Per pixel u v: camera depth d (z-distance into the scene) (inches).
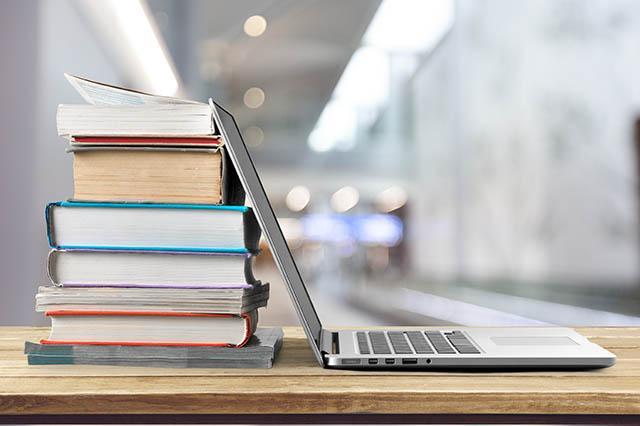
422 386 20.1
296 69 690.2
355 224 802.2
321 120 778.2
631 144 407.2
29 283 99.0
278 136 784.9
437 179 682.8
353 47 683.4
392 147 771.4
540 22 479.2
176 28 269.7
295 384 20.4
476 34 579.5
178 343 23.2
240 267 23.2
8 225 98.6
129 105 23.5
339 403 19.4
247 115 765.3
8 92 99.4
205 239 23.3
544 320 453.4
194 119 23.4
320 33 659.4
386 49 695.1
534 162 490.6
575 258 448.5
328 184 796.6
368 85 738.2
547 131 474.3
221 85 676.1
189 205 23.2
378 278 778.8
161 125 23.5
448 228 657.6
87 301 23.2
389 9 642.2
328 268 816.3
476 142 586.2
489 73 557.6
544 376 21.7
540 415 19.6
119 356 23.2
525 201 502.3
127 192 23.8
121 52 163.2
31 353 23.4
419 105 721.6
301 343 28.9
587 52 437.4
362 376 21.6
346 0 612.4
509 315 488.7
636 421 19.6
